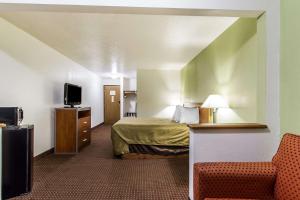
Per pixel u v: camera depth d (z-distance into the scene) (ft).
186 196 8.55
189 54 17.92
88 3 6.98
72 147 15.64
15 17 10.36
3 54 10.67
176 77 25.32
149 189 9.21
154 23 11.09
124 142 14.20
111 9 7.31
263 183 5.63
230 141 7.42
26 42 12.65
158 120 16.97
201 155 7.37
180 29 11.98
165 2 7.16
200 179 5.58
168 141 14.17
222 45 12.56
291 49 6.81
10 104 11.21
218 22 11.02
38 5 7.00
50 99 15.76
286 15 7.07
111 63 21.89
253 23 9.16
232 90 11.26
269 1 7.38
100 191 9.02
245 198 5.60
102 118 33.45
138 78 25.17
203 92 16.28
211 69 14.47
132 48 16.08
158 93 25.21
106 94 34.32
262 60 7.64
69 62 19.67
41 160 13.76
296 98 6.59
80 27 11.69
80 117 17.20
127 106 34.73
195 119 14.69
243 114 10.06
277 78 7.40
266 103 7.45
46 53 15.16
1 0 6.76
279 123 7.38
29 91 12.98
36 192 8.89
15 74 11.62
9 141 8.16
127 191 9.02
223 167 5.65
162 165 12.66
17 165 8.32
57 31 12.34
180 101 24.98
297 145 5.39
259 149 7.48
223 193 5.60
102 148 17.22
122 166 12.48
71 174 11.10
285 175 5.27
